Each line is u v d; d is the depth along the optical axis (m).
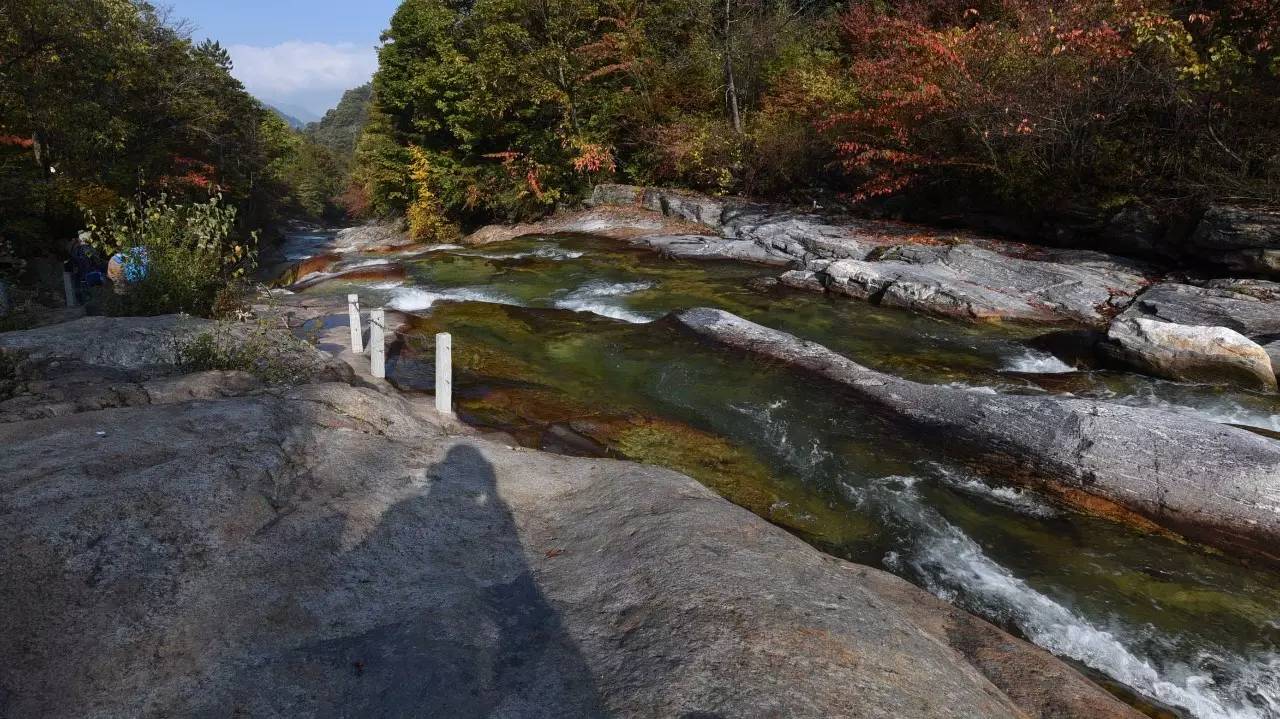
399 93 34.47
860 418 7.02
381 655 2.83
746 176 20.66
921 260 12.56
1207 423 5.56
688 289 12.72
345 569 3.48
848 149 16.36
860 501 5.59
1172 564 4.74
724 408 7.36
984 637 3.59
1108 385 7.54
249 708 2.51
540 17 23.27
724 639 2.76
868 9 20.50
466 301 12.13
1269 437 5.86
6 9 16.00
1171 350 7.58
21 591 2.92
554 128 25.50
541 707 2.51
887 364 8.52
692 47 23.39
